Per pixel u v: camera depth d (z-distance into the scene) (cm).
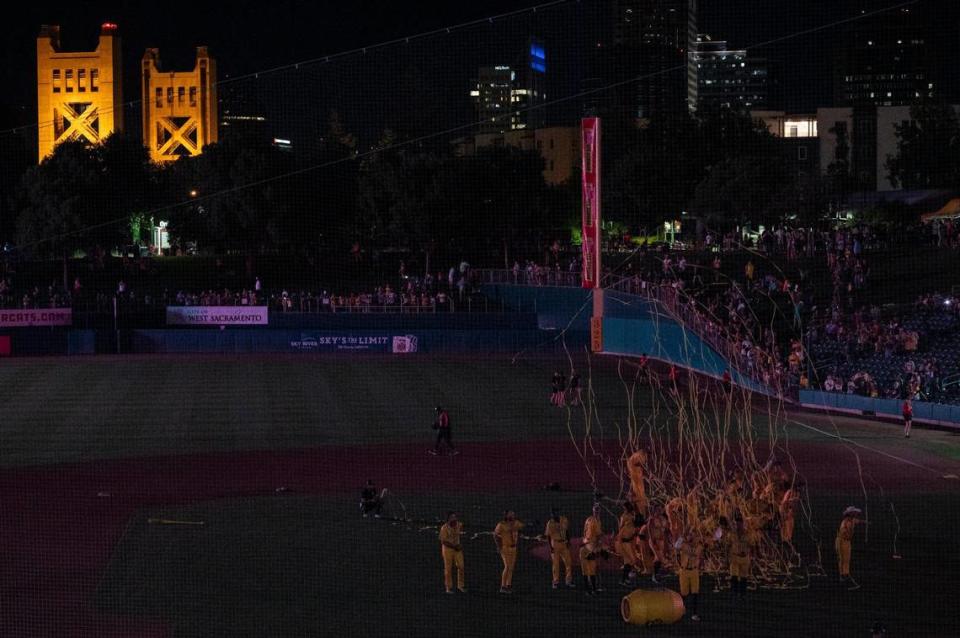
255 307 8300
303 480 4009
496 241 11231
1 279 9769
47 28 13662
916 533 3173
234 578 2789
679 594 2509
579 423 5206
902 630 2389
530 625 2430
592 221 4281
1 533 3269
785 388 5972
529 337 7725
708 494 3588
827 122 16450
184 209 10881
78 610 2584
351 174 11106
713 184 10888
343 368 6956
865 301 7156
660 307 7088
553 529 2703
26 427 5169
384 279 10462
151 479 4041
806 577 2772
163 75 14538
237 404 5769
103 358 7538
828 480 3922
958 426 5031
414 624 2442
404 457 4431
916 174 12838
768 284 7400
